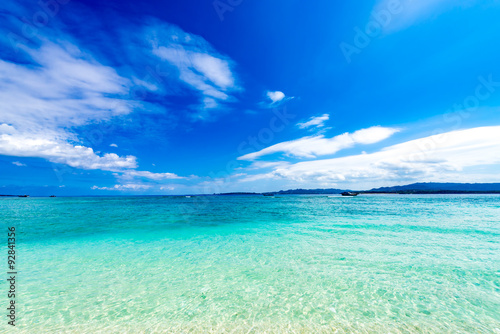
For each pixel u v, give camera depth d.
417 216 23.69
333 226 17.33
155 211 30.62
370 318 4.98
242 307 5.49
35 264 8.59
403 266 8.19
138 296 6.05
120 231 15.38
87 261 8.98
